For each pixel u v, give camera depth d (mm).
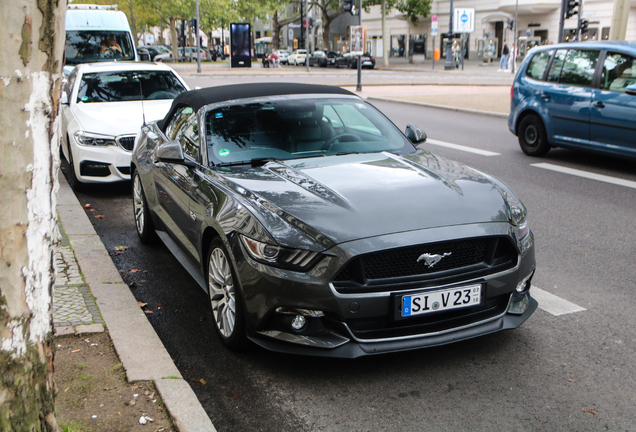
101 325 3850
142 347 3582
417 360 3621
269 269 3256
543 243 5855
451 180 3910
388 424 2988
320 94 5152
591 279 4918
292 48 74438
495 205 3641
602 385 3320
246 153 4398
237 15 53031
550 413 3061
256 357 3682
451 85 25438
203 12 50062
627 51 8875
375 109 5215
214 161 4312
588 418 3018
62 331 3740
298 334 3279
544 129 10195
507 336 3914
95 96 8719
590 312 4277
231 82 28922
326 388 3326
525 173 9125
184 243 4512
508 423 2982
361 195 3586
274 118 4723
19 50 1694
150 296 4656
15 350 1850
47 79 1786
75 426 2793
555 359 3609
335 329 3240
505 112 15508
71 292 4418
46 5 1726
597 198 7562
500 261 3539
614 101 8891
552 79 10039
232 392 3289
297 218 3336
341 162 4262
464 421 3004
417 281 3256
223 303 3762
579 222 6539
